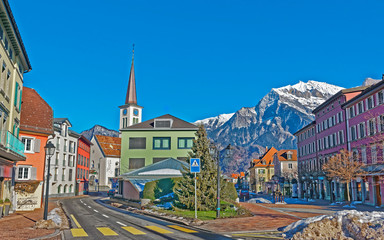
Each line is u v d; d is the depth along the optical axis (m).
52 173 56.41
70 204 38.03
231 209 24.56
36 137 32.91
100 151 103.38
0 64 21.28
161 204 28.89
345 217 13.39
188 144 56.56
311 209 29.16
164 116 60.69
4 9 20.09
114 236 13.53
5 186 25.11
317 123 58.16
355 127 42.41
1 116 22.31
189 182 24.86
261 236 14.04
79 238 13.01
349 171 38.56
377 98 36.81
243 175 140.88
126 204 35.19
